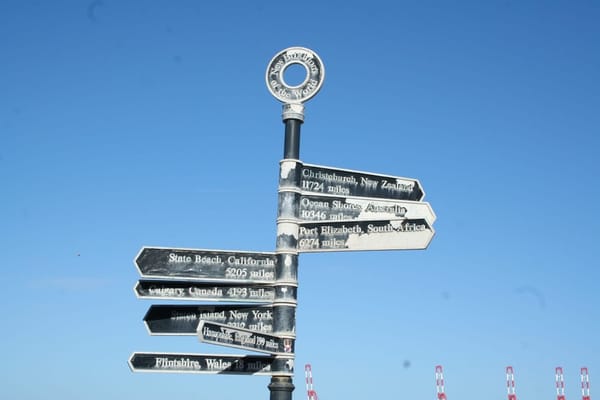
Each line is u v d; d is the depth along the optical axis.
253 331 12.24
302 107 13.53
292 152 13.34
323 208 13.30
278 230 13.10
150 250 12.82
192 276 12.81
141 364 12.55
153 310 12.95
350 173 13.62
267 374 12.67
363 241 12.76
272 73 13.71
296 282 12.99
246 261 13.02
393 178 13.77
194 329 12.92
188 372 12.66
